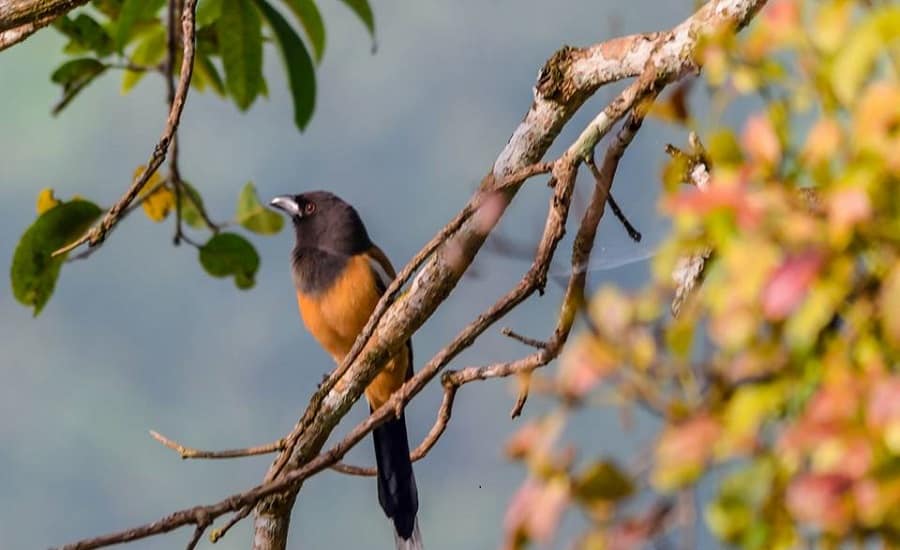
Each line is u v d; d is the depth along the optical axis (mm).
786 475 3521
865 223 3492
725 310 3625
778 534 3545
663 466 3549
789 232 3561
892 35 3514
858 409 3451
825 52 3666
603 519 3654
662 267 3846
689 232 3855
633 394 3734
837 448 3420
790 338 3588
